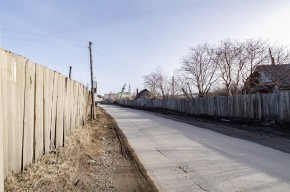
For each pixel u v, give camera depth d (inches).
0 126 149.3
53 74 279.4
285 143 371.6
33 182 180.2
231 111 738.2
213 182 212.5
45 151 252.5
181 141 405.7
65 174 214.4
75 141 356.8
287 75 896.3
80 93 514.0
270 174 228.8
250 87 971.3
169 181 218.7
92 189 195.2
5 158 166.1
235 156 298.5
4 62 164.1
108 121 768.3
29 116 207.3
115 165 272.4
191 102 1016.9
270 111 588.7
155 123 692.7
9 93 171.6
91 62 860.0
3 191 151.0
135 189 200.2
